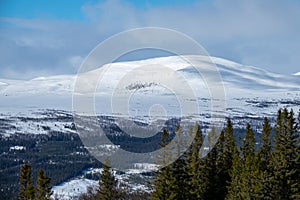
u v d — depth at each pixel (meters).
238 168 75.81
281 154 75.38
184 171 67.69
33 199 74.38
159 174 65.75
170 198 66.19
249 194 72.00
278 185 73.00
